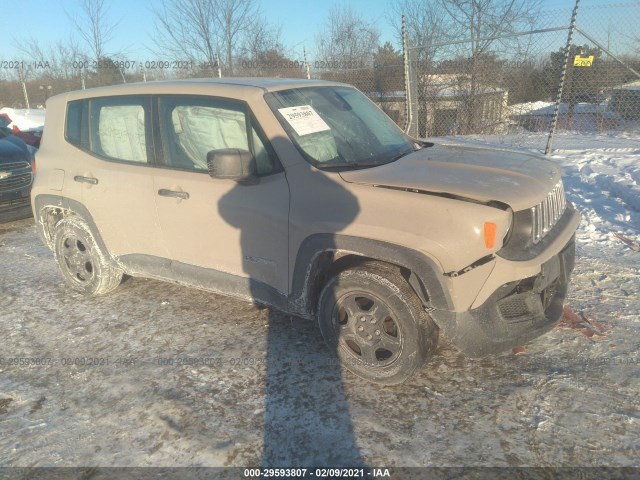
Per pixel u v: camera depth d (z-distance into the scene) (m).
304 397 3.12
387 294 2.95
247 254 3.49
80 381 3.40
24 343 3.93
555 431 2.71
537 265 2.82
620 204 6.68
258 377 3.34
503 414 2.87
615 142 10.59
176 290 4.77
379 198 2.95
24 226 7.36
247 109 3.45
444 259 2.75
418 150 3.85
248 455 2.67
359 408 2.99
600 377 3.13
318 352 3.59
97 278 4.48
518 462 2.52
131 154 4.05
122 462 2.66
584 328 3.66
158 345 3.81
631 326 3.68
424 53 12.09
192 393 3.21
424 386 3.16
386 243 2.88
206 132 3.63
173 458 2.68
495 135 11.71
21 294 4.85
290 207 3.22
